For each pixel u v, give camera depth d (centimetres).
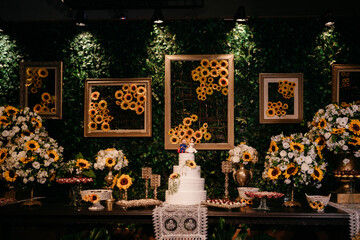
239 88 431
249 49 434
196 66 431
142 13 455
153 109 433
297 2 450
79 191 378
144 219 329
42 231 362
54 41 445
